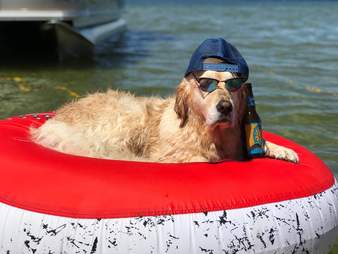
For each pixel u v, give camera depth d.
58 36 5.29
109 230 1.47
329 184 1.77
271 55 6.02
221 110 1.77
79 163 1.66
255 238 1.52
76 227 1.48
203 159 1.91
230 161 1.81
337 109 3.54
